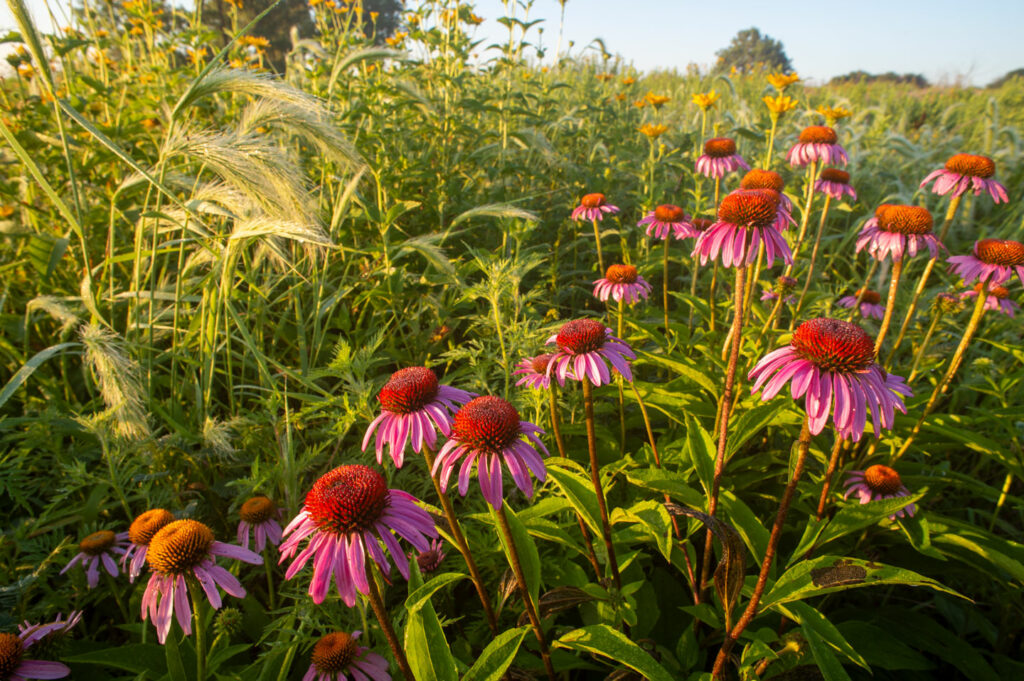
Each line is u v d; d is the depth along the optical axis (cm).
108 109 521
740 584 205
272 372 421
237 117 542
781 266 569
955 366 287
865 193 846
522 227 466
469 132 639
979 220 802
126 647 224
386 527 163
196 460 318
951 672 283
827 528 211
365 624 224
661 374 446
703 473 247
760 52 6278
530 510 260
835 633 199
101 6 612
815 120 1046
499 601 226
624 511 228
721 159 495
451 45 683
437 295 500
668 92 1249
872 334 430
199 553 187
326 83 638
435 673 175
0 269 386
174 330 344
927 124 1302
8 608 227
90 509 269
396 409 197
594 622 258
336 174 514
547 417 337
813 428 172
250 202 339
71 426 296
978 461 391
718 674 211
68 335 386
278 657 230
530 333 338
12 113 461
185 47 666
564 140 815
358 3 640
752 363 326
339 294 415
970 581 299
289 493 267
